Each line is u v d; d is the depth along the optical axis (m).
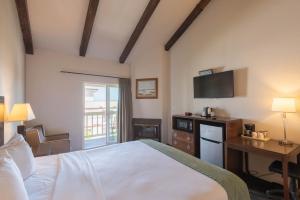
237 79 3.08
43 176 1.45
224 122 2.79
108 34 3.94
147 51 4.75
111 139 4.93
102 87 4.82
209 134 3.05
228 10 3.24
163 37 4.39
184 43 4.20
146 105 4.78
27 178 1.41
